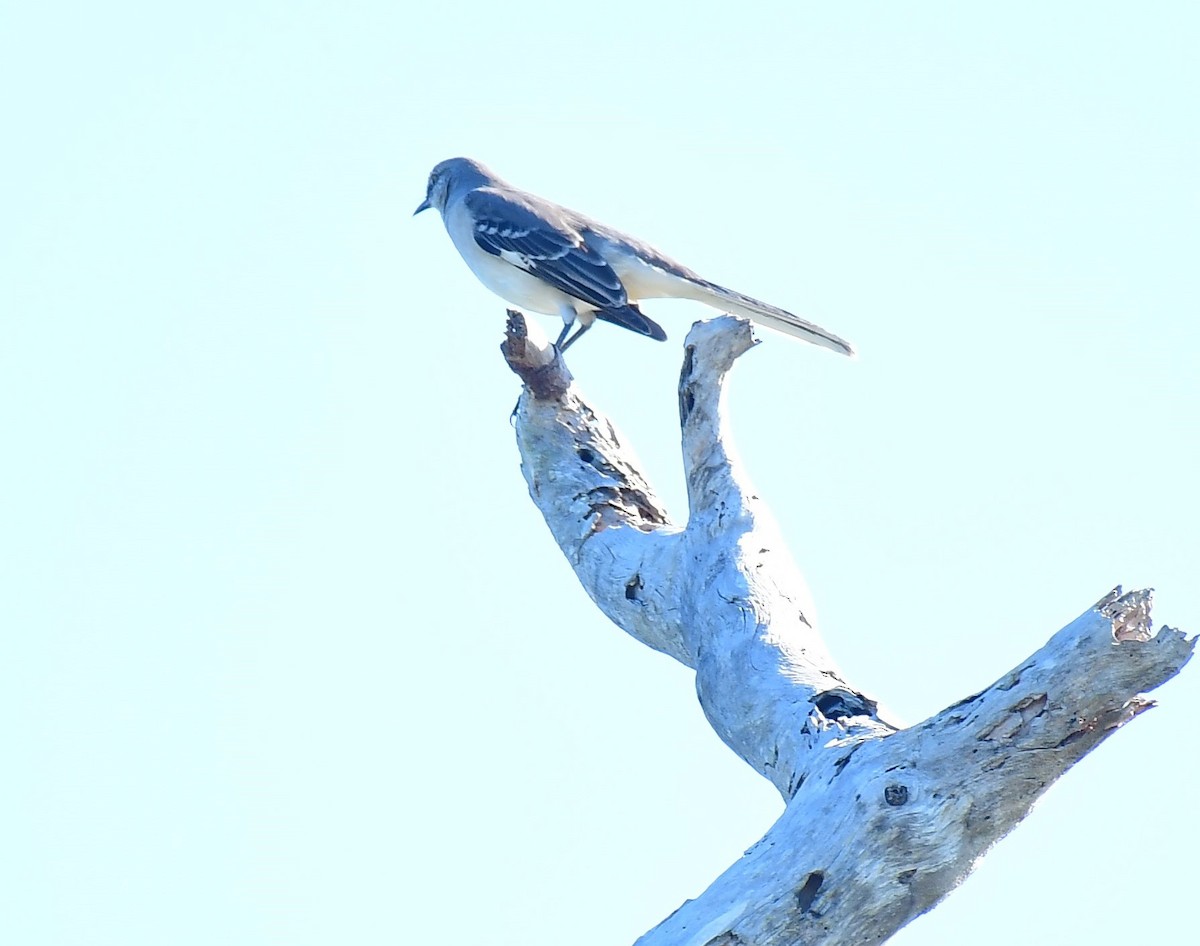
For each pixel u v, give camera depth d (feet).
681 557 40.75
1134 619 28.09
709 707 36.91
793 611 37.78
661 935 28.73
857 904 28.66
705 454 40.96
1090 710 28.12
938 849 28.55
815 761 31.01
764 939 28.55
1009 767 28.48
